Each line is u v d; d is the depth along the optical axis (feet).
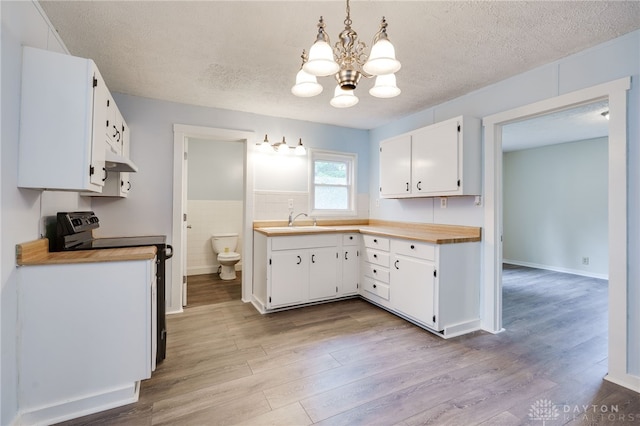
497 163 9.04
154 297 6.54
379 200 13.94
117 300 5.56
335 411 5.49
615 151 6.47
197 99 10.41
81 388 5.37
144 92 9.79
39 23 5.54
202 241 16.84
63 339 5.27
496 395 5.97
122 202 9.98
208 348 7.91
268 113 11.98
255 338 8.52
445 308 8.71
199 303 11.64
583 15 5.74
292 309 10.93
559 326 9.52
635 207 6.24
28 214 5.31
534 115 8.15
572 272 17.15
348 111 11.76
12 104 4.72
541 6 5.50
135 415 5.35
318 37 4.39
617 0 5.31
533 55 7.33
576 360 7.36
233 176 17.47
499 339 8.54
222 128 11.39
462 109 10.06
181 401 5.75
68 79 5.21
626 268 6.32
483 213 9.27
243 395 5.95
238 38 6.63
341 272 11.63
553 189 18.01
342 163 14.35
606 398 5.89
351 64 4.79
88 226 7.13
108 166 7.36
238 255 15.53
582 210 16.80
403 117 12.52
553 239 18.03
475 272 9.30
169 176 10.57
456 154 9.05
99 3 5.48
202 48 7.06
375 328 9.24
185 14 5.80
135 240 8.16
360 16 5.81
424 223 11.39
